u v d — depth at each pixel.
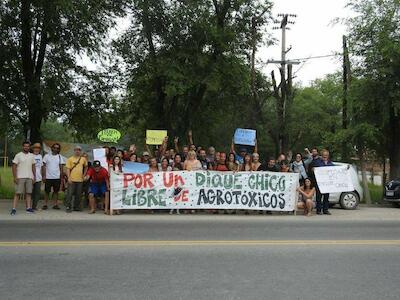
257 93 30.12
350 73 20.97
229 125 31.33
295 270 6.97
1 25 17.22
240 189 14.63
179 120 24.86
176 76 20.34
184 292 5.81
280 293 5.82
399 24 19.77
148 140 18.16
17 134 21.22
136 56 21.83
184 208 14.45
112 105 21.17
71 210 14.41
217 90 22.59
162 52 21.81
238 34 23.44
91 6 17.94
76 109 19.83
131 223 11.94
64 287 5.98
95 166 14.08
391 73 19.17
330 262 7.52
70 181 14.32
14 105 18.44
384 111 19.70
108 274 6.62
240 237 9.74
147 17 21.30
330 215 14.61
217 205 14.55
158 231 10.48
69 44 18.31
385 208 17.47
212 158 16.53
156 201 14.34
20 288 5.93
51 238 9.41
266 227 11.39
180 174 14.50
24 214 13.57
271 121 35.53
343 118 22.28
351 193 16.66
